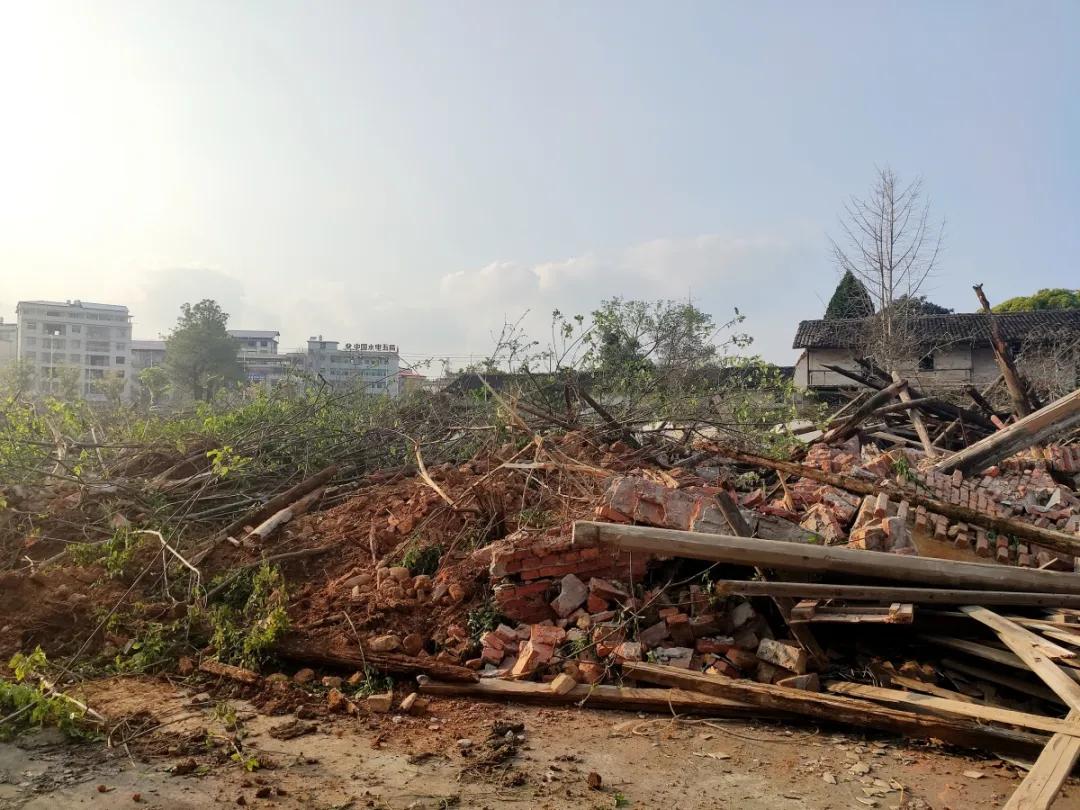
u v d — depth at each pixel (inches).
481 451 394.0
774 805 162.4
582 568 258.2
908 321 963.3
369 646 241.3
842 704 198.7
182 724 202.5
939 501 288.5
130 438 425.4
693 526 254.2
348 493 375.9
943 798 164.9
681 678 216.4
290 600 276.1
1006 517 298.0
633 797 165.5
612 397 478.6
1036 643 193.0
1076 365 790.5
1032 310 1301.7
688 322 544.7
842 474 318.0
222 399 536.1
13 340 2864.2
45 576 290.8
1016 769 178.4
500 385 486.6
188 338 1528.1
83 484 341.7
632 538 234.2
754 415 434.0
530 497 317.7
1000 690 209.2
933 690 206.4
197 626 260.7
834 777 175.2
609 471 319.6
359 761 181.8
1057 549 270.2
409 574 278.4
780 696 204.4
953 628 222.1
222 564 305.9
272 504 349.7
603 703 217.5
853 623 226.8
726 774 176.7
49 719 198.4
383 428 438.0
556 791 167.8
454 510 308.8
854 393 746.2
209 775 173.2
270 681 229.9
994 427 513.0
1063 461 437.7
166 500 355.6
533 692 220.4
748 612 239.5
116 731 195.8
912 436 522.0
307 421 431.5
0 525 328.2
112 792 164.2
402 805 160.6
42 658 212.8
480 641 244.2
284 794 164.4
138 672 242.5
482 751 187.3
